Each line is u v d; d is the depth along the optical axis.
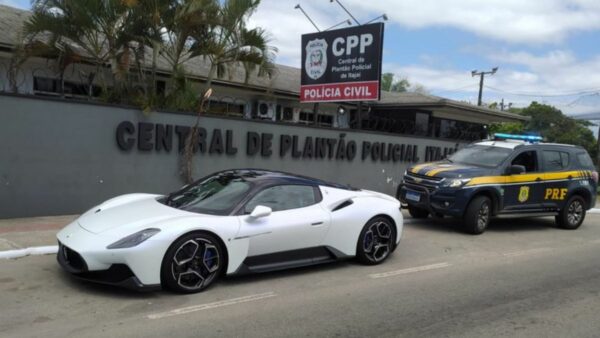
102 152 9.31
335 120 19.70
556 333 4.92
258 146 11.52
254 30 10.80
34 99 8.52
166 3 9.97
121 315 4.75
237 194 6.10
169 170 10.16
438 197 9.68
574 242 9.83
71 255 5.24
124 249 4.96
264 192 6.19
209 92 10.47
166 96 11.02
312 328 4.73
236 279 6.09
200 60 15.78
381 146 14.24
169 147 10.08
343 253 6.77
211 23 10.29
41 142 8.66
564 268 7.61
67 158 8.95
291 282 6.13
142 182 9.84
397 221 7.34
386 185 14.55
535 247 9.12
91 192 9.26
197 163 10.59
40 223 8.26
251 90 15.52
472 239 9.45
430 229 10.18
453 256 8.02
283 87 16.47
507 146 10.60
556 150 11.09
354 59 13.03
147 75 11.83
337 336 4.58
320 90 13.87
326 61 13.67
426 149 15.47
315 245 6.44
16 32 11.48
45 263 6.25
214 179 6.71
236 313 4.99
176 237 5.21
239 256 5.71
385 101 19.92
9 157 8.38
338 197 6.88
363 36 12.80
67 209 9.02
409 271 6.96
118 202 6.34
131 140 9.59
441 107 18.75
